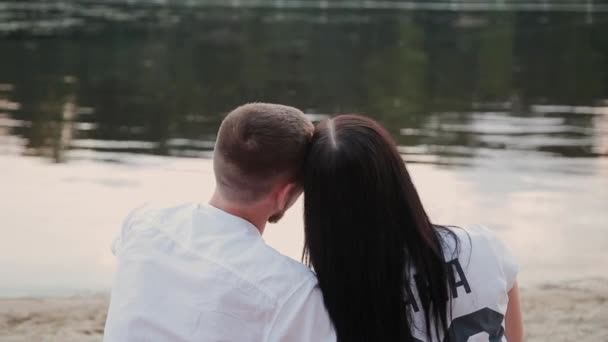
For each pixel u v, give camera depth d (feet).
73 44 54.85
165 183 23.52
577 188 23.53
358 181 6.37
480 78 46.09
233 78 44.27
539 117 35.27
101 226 19.45
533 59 53.06
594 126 33.22
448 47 57.67
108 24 64.59
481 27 67.87
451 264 6.56
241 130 6.51
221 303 6.33
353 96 39.96
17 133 30.17
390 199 6.42
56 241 18.28
